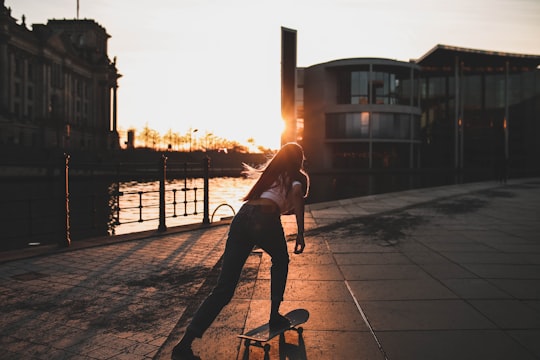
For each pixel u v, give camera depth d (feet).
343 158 225.56
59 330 12.23
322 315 12.62
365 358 9.87
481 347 10.37
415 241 23.99
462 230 27.58
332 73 226.17
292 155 10.72
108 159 225.15
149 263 20.18
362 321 12.10
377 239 24.66
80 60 356.38
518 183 80.84
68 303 14.53
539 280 16.02
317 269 17.95
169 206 73.51
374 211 37.81
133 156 248.73
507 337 10.94
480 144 259.39
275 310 11.00
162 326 12.52
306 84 239.50
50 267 19.43
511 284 15.55
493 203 43.96
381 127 217.97
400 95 249.96
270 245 10.58
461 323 11.87
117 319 13.07
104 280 17.33
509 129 261.03
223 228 30.40
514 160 260.01
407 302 13.71
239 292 14.99
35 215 72.28
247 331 11.57
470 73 259.60
